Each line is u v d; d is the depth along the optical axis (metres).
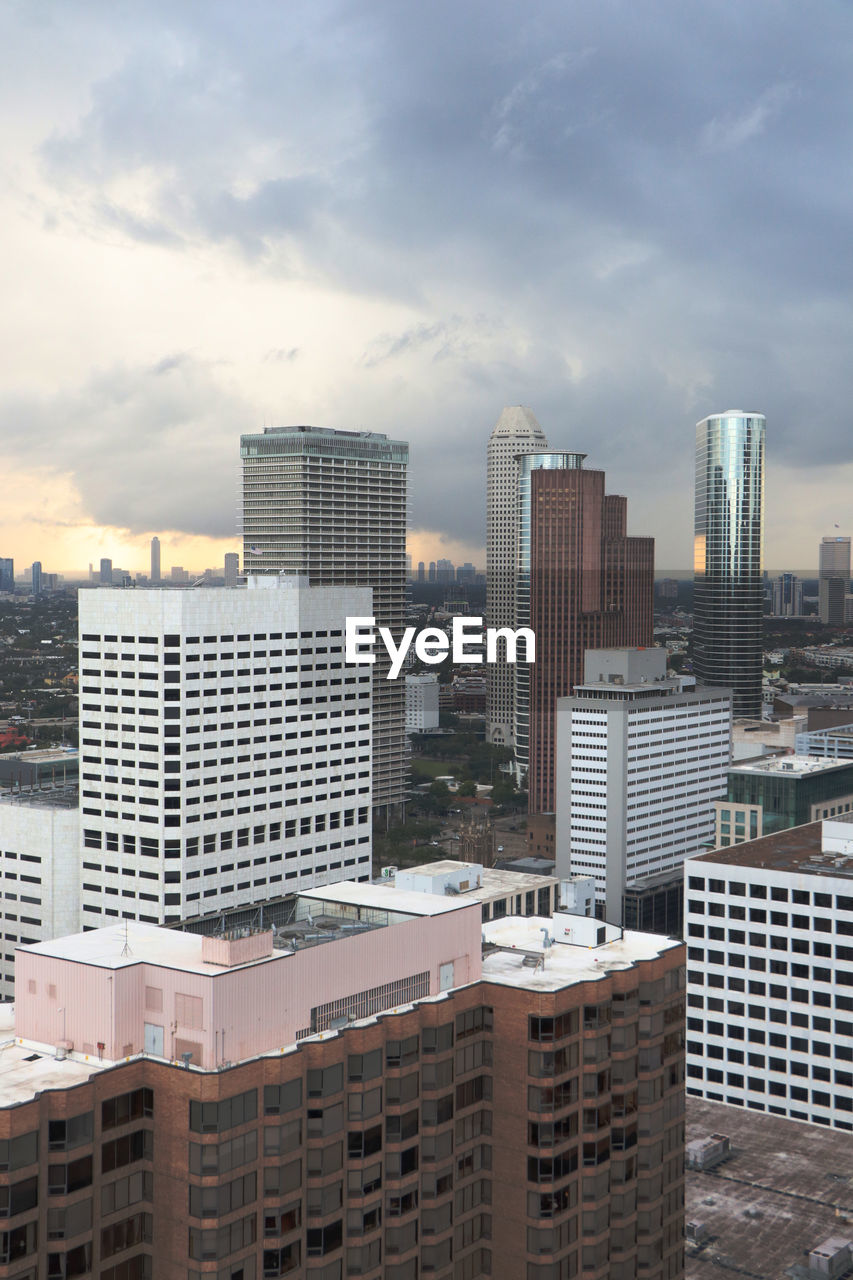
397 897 143.38
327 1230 120.44
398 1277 127.81
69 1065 115.69
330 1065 119.38
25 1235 107.94
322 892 146.25
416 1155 129.00
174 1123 113.50
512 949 149.12
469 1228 135.75
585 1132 136.88
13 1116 106.06
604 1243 139.00
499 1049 134.62
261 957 119.75
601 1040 137.38
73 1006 118.44
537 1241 133.62
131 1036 117.38
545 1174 133.00
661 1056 145.38
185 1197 113.31
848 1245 156.50
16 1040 121.56
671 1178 147.88
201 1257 112.81
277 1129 115.88
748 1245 158.50
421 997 134.12
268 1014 118.75
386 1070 125.38
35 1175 108.25
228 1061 115.12
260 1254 116.25
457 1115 133.12
